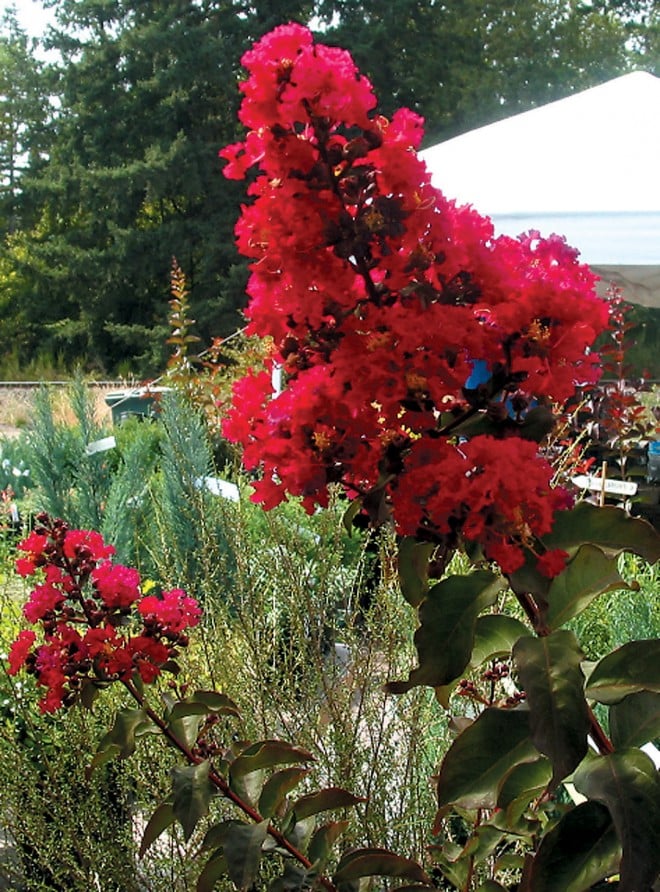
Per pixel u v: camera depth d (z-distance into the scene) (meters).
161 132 24.47
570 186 5.07
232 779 1.69
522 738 1.29
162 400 5.43
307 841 1.67
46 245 24.31
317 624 2.45
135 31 24.08
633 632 3.15
